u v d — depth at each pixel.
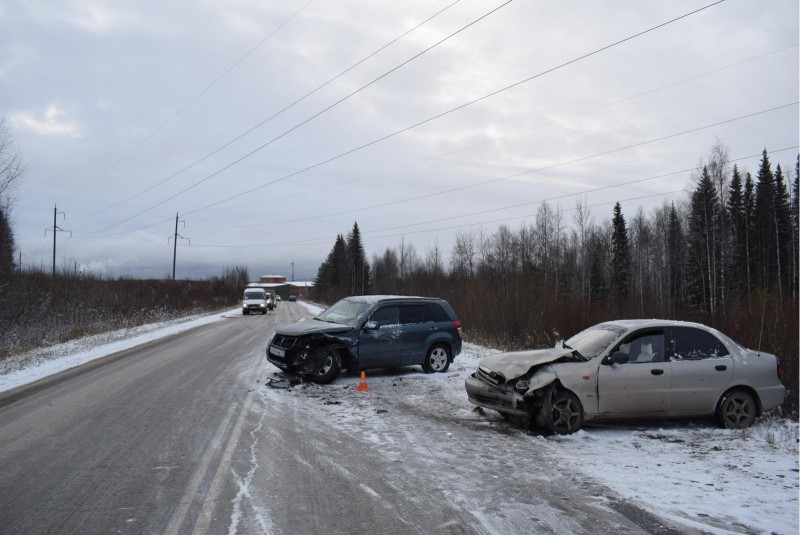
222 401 8.84
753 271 46.88
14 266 20.94
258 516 4.30
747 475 5.57
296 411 8.18
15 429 7.02
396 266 78.31
